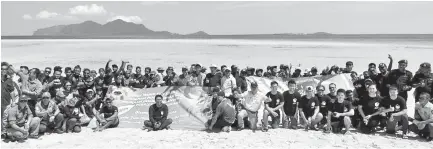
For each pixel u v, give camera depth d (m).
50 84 12.16
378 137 9.77
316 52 41.81
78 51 44.19
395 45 59.69
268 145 9.05
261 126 11.10
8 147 8.71
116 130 10.62
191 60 31.97
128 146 8.92
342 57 34.66
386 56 35.34
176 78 13.70
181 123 10.95
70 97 11.00
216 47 54.12
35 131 9.52
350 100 10.57
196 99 11.41
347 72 14.01
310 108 10.71
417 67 25.86
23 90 10.41
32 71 11.31
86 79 13.24
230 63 29.81
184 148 8.78
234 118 10.51
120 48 51.50
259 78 14.17
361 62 29.88
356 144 9.12
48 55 37.25
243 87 13.25
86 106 11.23
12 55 37.12
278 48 50.75
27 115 9.54
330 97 10.65
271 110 10.52
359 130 10.61
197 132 10.38
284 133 10.26
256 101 10.68
